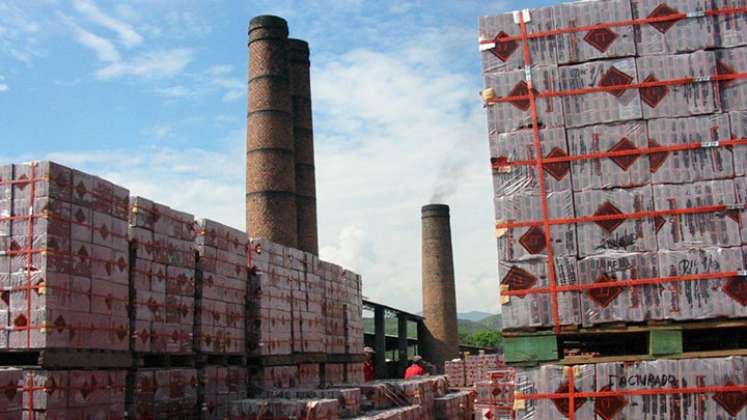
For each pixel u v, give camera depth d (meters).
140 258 9.88
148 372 9.74
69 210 8.69
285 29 34.19
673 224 6.05
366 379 25.50
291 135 33.34
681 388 5.86
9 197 8.53
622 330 5.99
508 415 13.20
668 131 6.18
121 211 9.66
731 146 6.10
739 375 5.82
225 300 12.11
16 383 7.75
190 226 11.36
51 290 8.25
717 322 5.89
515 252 6.19
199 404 11.05
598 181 6.20
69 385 8.33
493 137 6.39
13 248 8.39
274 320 13.60
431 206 51.22
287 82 33.69
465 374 30.97
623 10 6.43
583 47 6.41
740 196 6.01
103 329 9.01
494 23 6.57
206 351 11.31
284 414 9.53
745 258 5.93
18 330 8.18
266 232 31.45
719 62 6.26
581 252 6.12
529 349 6.07
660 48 6.33
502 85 6.46
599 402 5.93
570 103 6.34
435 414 14.70
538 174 6.26
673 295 5.96
